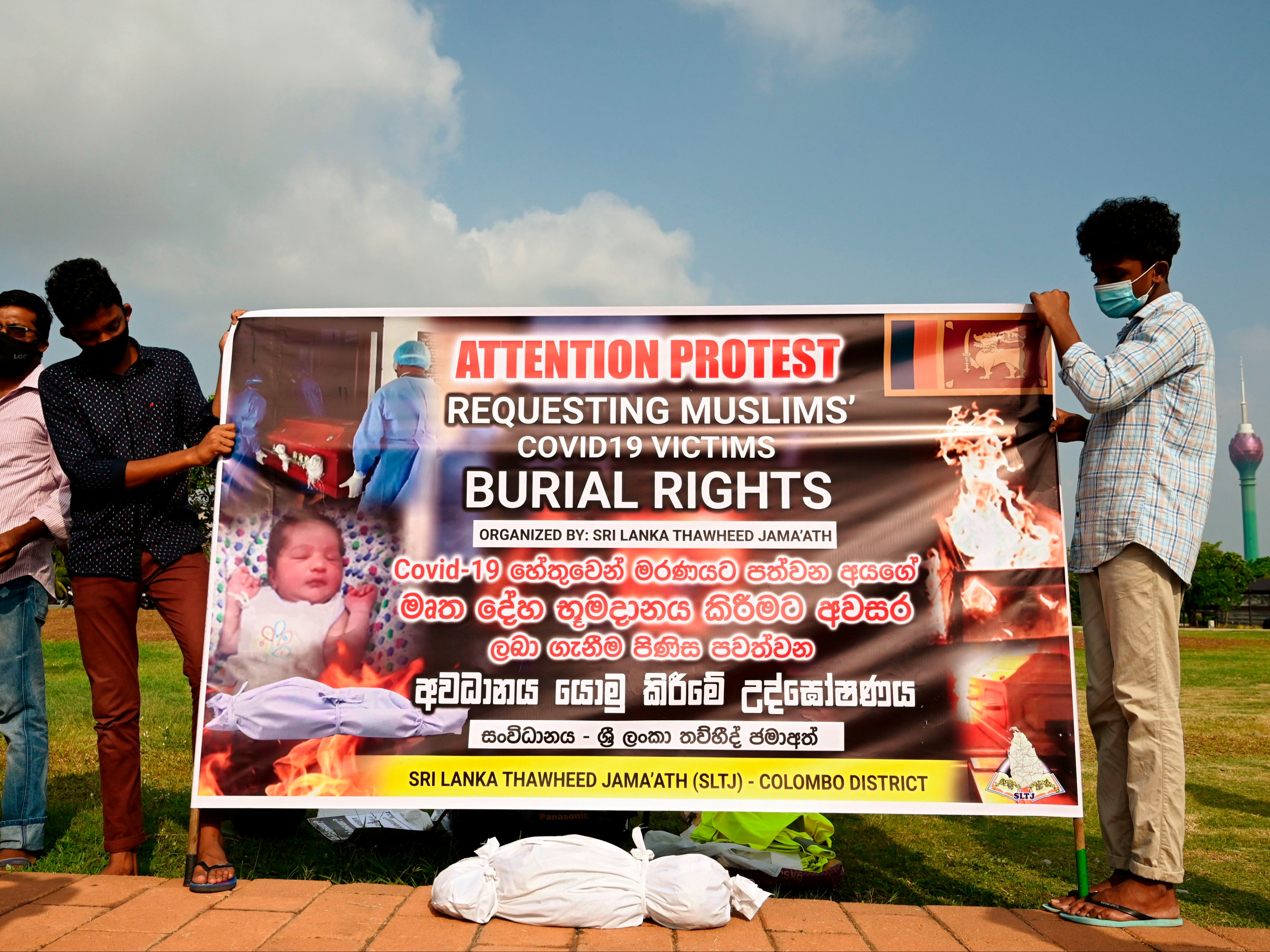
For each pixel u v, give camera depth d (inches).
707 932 109.8
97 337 135.8
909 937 108.9
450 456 138.6
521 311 141.1
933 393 137.4
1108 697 125.0
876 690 131.5
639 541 135.9
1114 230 125.0
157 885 123.9
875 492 136.0
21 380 153.7
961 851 161.6
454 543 136.6
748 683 132.3
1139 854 115.5
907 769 129.5
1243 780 216.5
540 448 138.5
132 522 134.7
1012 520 134.2
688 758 130.8
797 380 138.4
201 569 141.2
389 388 140.2
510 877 113.6
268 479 138.0
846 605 133.8
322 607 135.3
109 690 133.0
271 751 131.4
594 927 110.5
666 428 138.3
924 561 134.1
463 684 133.3
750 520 135.9
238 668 133.6
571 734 131.6
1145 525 117.2
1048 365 136.4
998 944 106.7
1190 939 109.0
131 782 134.3
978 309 138.0
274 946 102.6
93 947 101.6
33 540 145.9
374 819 151.6
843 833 173.9
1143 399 121.6
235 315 141.2
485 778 131.3
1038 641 131.4
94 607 132.8
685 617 134.2
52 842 150.6
